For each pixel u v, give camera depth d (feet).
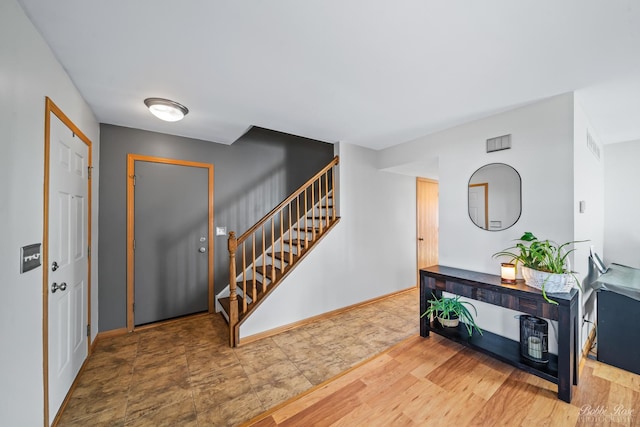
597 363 6.96
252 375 6.55
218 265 11.03
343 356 7.45
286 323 9.33
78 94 6.53
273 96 6.95
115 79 6.02
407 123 8.96
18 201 3.90
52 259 5.09
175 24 4.27
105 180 8.71
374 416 5.18
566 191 6.69
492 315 8.10
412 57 5.24
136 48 4.91
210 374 6.59
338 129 9.60
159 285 9.69
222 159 11.23
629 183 10.82
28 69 4.15
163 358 7.36
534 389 5.98
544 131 7.09
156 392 5.91
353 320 10.09
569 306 5.49
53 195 5.13
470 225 8.68
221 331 9.12
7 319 3.61
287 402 5.57
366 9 3.94
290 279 9.50
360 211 11.80
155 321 9.60
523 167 7.47
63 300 5.62
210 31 4.44
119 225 8.95
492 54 5.13
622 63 5.40
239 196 11.69
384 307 11.57
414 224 14.34
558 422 4.99
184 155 10.27
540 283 6.20
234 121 8.70
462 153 8.97
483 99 7.11
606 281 6.97
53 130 5.09
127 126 9.11
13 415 3.72
